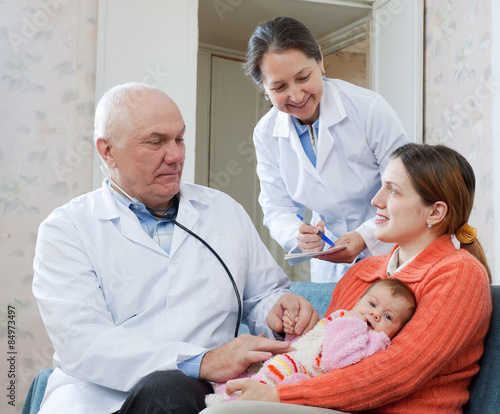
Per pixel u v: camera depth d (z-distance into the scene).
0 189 2.57
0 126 2.58
